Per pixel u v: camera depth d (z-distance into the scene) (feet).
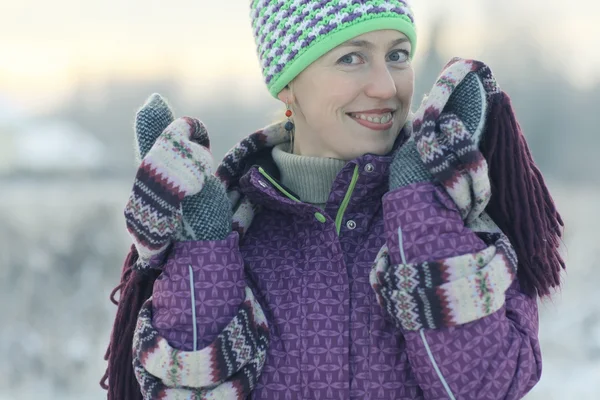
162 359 4.73
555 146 63.21
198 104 69.62
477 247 4.59
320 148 5.49
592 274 20.56
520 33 65.87
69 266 19.76
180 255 4.99
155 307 5.07
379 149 5.22
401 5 5.19
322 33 5.08
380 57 5.16
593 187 48.29
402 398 4.83
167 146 4.96
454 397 4.50
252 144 5.84
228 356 4.70
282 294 5.15
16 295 18.49
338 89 5.12
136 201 4.90
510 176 4.94
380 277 4.60
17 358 16.25
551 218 5.18
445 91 4.77
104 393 15.34
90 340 17.30
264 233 5.51
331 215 5.23
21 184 46.80
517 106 65.00
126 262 5.78
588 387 14.24
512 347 4.56
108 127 75.36
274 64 5.40
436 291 4.41
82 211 22.79
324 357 4.88
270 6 5.40
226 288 4.91
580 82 65.82
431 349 4.51
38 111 74.69
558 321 17.51
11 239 20.54
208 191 5.22
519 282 5.02
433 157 4.62
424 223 4.57
